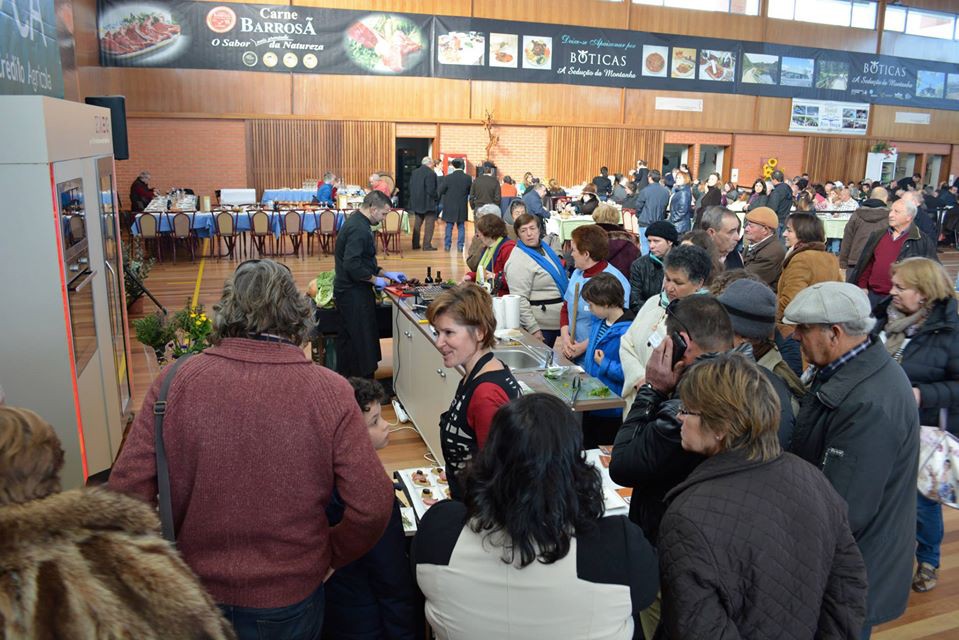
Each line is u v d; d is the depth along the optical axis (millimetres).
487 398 2004
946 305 2580
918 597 2945
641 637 1886
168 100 13203
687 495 1429
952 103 18641
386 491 1595
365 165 14617
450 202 11422
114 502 1059
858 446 1772
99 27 12500
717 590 1352
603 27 15578
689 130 16641
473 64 14891
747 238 4297
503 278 4855
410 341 4566
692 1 16172
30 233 3055
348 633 1877
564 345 3703
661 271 4020
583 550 1266
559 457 1234
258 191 14055
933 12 17984
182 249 11484
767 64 16828
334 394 1538
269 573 1512
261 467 1481
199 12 13086
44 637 895
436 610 1351
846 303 1821
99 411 3705
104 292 3953
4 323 3096
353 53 14109
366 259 4945
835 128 17703
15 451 1052
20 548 937
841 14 17312
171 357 3832
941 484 2492
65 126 3303
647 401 1828
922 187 16484
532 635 1276
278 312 1529
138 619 958
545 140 15766
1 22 4402
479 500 1267
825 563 1412
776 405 1445
